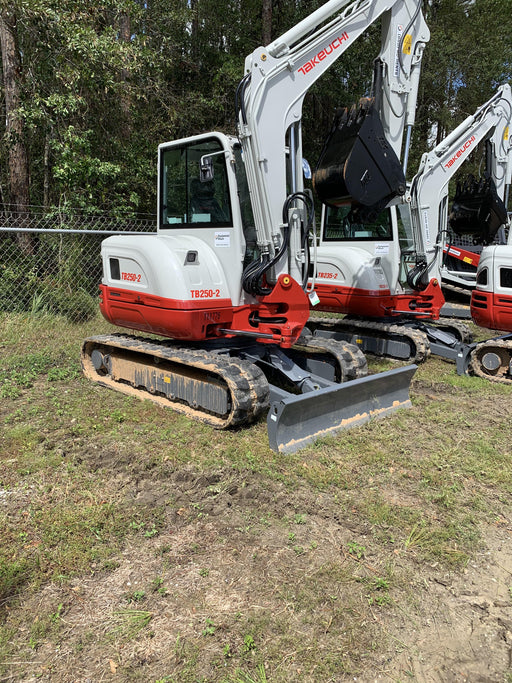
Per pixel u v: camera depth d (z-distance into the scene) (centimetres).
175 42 1634
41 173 1238
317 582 294
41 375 662
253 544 327
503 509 374
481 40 2439
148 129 1421
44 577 293
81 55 981
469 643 258
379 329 811
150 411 533
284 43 497
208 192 538
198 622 264
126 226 1143
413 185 784
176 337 534
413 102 628
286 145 534
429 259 812
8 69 1005
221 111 1653
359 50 1781
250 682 230
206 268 524
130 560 311
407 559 317
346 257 822
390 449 459
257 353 581
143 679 232
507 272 662
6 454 436
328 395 464
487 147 909
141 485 393
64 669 236
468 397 612
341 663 242
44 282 959
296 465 425
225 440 464
